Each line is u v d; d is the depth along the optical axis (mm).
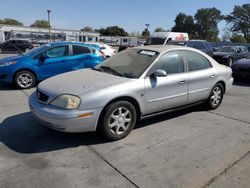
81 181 2730
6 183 2658
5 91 6781
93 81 3703
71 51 7688
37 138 3752
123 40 50219
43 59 7191
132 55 4488
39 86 3822
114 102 3568
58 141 3668
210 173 2934
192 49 4809
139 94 3797
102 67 4512
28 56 7168
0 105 5387
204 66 4969
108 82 3658
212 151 3486
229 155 3379
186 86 4500
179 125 4449
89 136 3844
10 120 4465
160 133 4066
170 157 3293
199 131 4199
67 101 3297
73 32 49469
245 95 7094
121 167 3025
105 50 15102
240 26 71625
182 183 2736
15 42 28250
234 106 5793
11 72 6852
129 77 3871
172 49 4434
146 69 3969
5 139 3705
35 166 2998
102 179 2777
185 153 3412
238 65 9328
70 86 3553
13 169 2922
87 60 7887
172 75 4281
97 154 3322
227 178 2840
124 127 3781
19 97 6137
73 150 3416
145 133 4043
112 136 3654
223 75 5332
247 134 4121
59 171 2906
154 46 4742
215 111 5332
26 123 4332
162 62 4188
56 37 40125
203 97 5000
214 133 4129
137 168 3012
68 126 3287
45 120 3398
